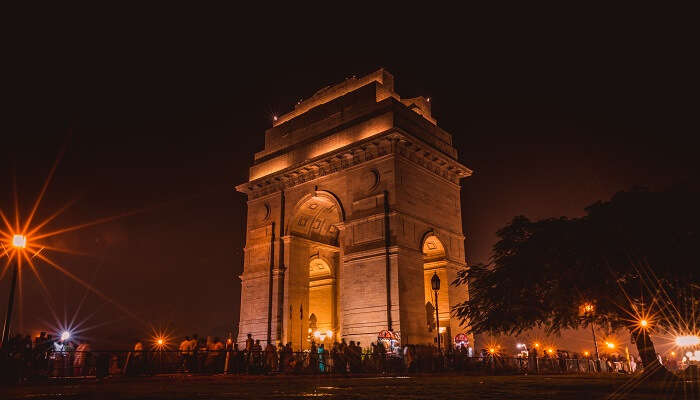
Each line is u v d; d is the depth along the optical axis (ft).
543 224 70.90
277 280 154.10
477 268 75.82
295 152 168.55
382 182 139.23
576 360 147.33
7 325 69.97
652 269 60.34
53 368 81.15
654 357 65.31
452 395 41.29
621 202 66.54
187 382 69.67
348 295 135.95
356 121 154.71
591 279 63.00
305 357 104.88
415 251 135.64
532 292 68.33
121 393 45.75
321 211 162.30
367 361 108.06
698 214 61.46
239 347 156.76
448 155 162.50
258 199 172.45
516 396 39.93
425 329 131.23
